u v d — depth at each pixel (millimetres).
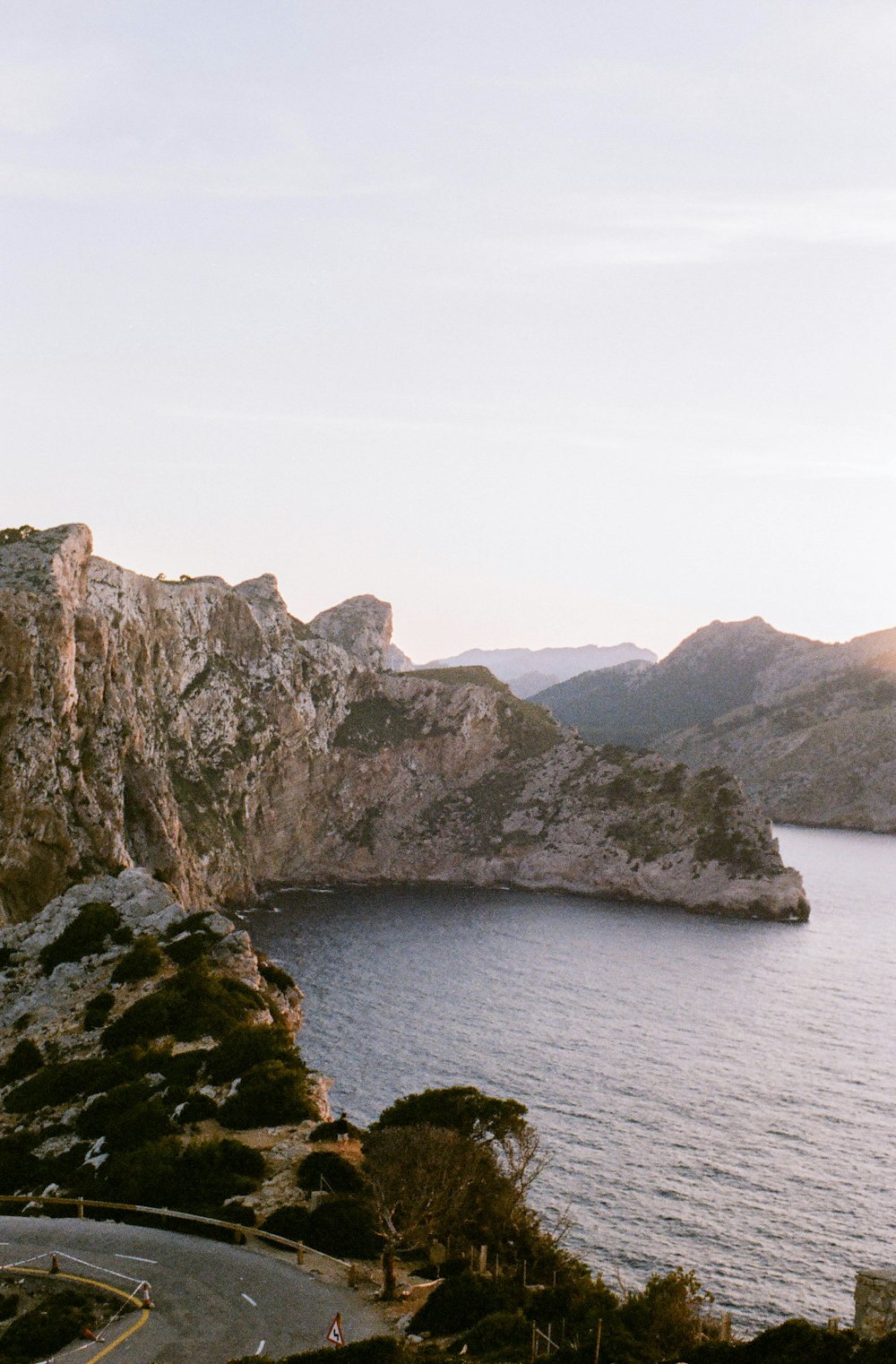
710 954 197250
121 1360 33750
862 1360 33250
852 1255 87250
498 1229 49062
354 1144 55062
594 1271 81688
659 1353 37219
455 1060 126938
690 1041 141000
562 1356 34906
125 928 92562
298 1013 92125
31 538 184750
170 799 196625
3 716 155500
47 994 84375
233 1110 58375
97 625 179250
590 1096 118375
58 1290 39406
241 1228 45062
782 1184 99250
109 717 180125
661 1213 92375
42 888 153000
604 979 172125
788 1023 152625
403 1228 44906
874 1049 142625
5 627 155625
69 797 162000
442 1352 34750
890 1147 109062
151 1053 68625
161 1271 41312
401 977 165500
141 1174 50469
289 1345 35156
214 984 78688
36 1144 60312
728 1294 80250
